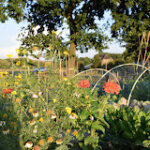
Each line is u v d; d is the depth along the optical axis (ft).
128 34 43.73
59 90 9.96
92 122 8.79
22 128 6.93
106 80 24.36
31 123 7.09
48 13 43.52
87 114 9.00
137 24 42.42
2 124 6.81
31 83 9.90
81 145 7.91
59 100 9.81
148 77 23.08
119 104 13.52
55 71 11.18
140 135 8.09
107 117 9.24
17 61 10.37
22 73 10.36
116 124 8.96
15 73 10.61
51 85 10.12
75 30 43.27
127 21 41.34
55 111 9.43
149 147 7.30
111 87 9.23
